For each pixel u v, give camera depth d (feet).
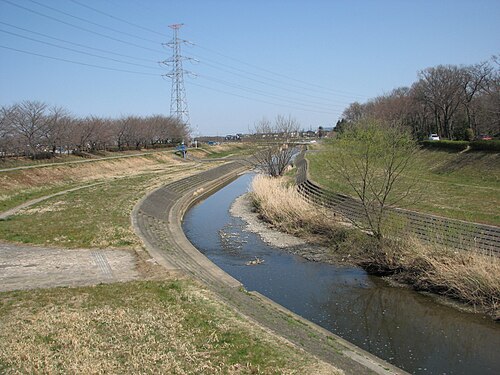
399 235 65.67
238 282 56.29
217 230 95.61
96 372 29.58
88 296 44.32
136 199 107.55
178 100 313.53
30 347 32.96
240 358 31.91
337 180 93.45
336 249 75.10
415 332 46.09
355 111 352.08
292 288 59.36
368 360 37.11
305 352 34.01
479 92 200.54
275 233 89.97
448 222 69.46
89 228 75.41
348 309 52.29
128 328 36.83
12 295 44.42
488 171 125.08
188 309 41.16
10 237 69.62
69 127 190.19
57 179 141.08
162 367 30.55
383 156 69.82
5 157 150.30
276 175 157.58
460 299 53.26
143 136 263.49
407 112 236.84
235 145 378.94
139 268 54.39
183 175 170.40
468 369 38.63
